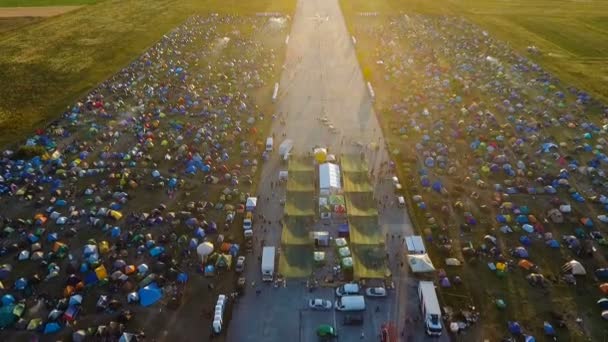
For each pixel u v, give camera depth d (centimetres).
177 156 7550
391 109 9112
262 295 5178
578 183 6950
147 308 5000
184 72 10738
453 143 7956
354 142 8019
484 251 5719
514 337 4681
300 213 6150
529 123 8500
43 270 5466
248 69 11012
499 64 11150
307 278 5366
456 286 5259
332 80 10512
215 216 6316
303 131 8400
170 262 5519
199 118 8819
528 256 5672
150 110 9081
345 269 5378
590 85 10131
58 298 5094
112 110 9056
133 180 6944
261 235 6016
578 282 5322
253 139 8125
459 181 7000
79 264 5500
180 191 6800
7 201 6562
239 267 5434
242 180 7012
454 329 4709
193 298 5128
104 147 7838
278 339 4700
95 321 4850
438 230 6062
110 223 6159
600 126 8488
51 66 11119
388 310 4991
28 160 7450
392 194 6744
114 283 5259
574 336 4716
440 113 8931
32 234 5950
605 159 7444
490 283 5312
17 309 4891
